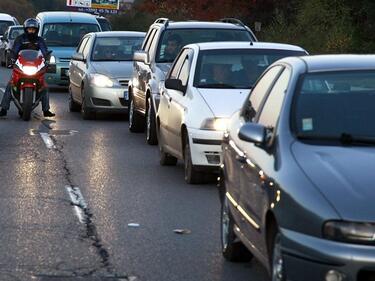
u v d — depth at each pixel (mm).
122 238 12094
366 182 8086
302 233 7906
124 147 21188
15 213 13531
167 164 18391
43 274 10297
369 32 34531
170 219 13297
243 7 43750
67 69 36281
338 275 7637
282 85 10109
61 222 12977
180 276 10320
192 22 22625
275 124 9516
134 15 66500
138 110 23266
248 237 9641
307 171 8352
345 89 9742
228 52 17562
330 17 35812
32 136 22875
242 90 16500
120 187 15883
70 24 38062
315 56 10625
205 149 15531
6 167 17906
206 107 15797
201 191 15516
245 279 10203
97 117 27859
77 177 16859
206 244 11828
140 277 10258
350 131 9227
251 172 9453
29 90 25922
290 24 40375
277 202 8336
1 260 10859
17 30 53406
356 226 7664
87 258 11031
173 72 18703
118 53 27859
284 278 8086
